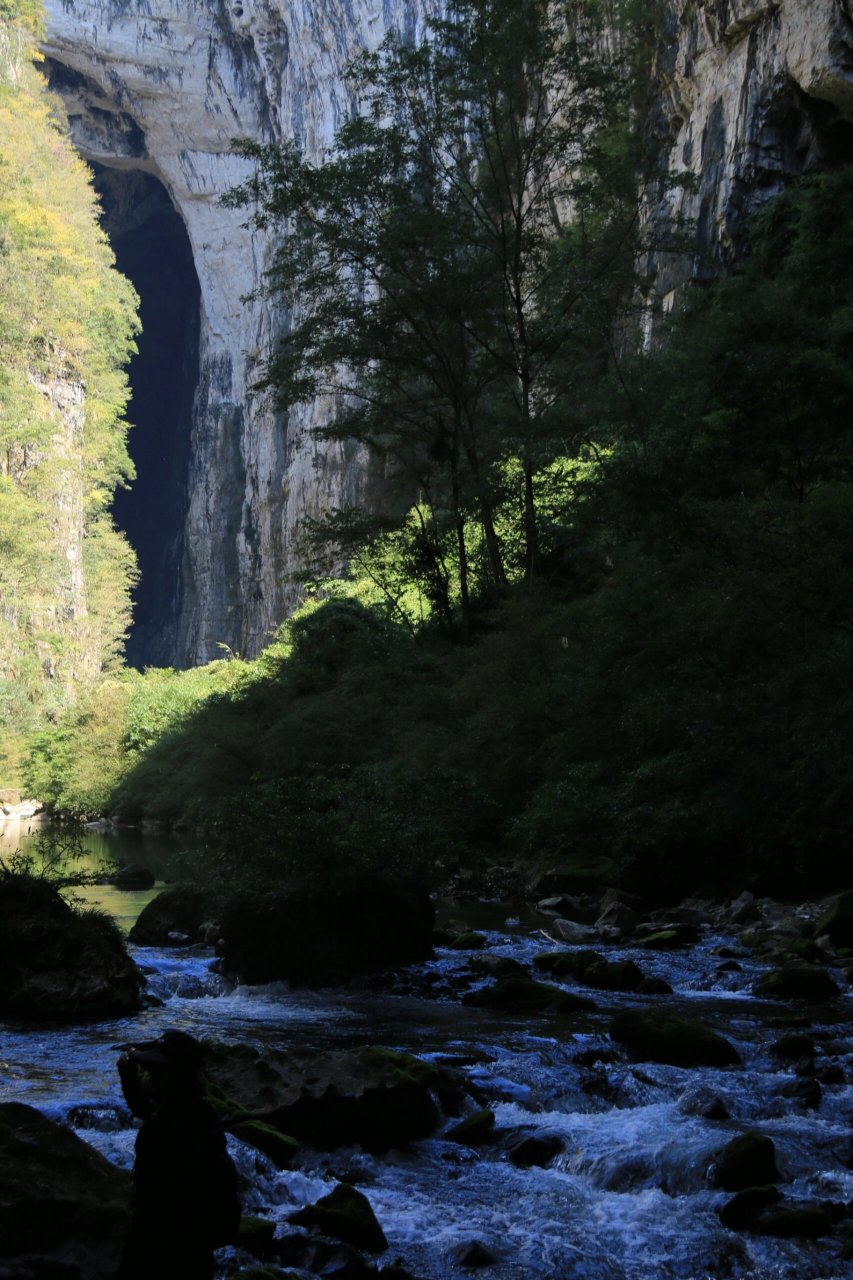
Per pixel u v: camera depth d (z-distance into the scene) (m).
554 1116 7.10
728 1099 7.16
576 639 21.55
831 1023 9.53
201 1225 3.59
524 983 10.55
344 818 12.12
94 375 79.19
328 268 26.23
